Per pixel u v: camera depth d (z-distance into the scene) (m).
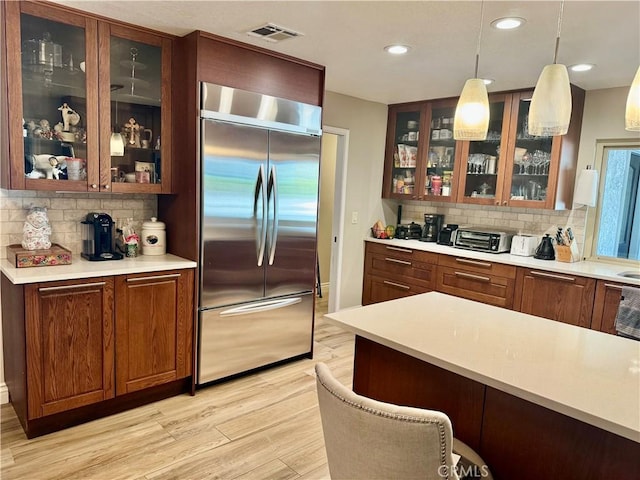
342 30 2.65
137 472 2.19
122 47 2.72
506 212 4.39
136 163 2.92
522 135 3.96
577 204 3.91
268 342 3.36
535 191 3.90
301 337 3.60
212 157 2.86
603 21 2.32
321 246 6.20
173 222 3.11
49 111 2.56
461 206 4.73
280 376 3.35
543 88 1.76
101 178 2.69
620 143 3.72
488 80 3.64
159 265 2.74
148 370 2.78
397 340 1.71
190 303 2.91
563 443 1.36
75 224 2.94
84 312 2.49
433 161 4.65
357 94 4.41
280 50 3.09
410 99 4.57
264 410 2.84
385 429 1.07
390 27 2.56
